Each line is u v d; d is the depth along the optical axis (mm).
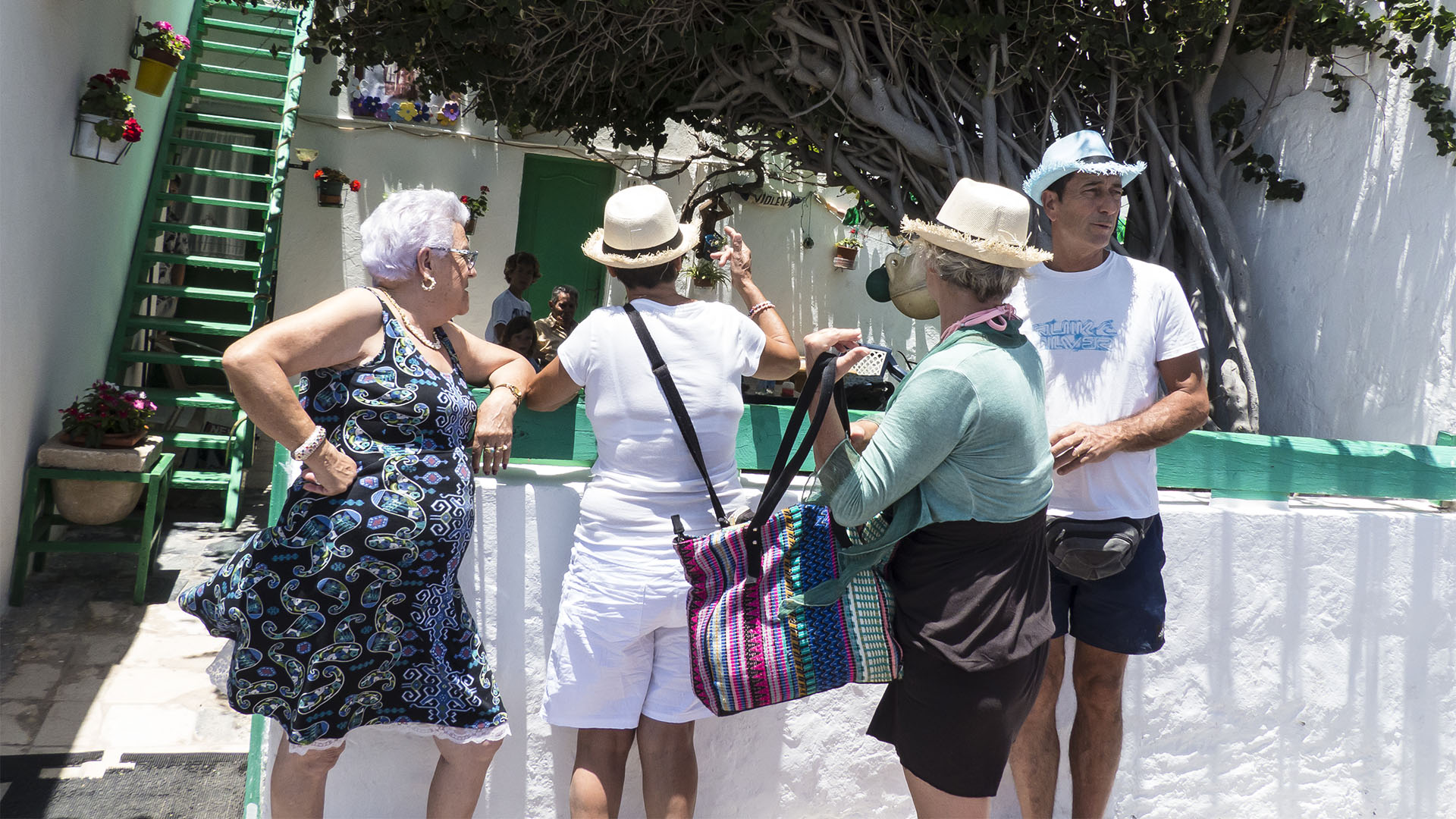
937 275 2289
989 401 2131
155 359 6711
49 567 5266
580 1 4480
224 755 3562
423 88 5641
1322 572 3357
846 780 2988
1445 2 3803
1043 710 2885
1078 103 4562
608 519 2424
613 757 2498
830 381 2350
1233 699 3303
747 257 2848
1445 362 3635
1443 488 3490
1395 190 3840
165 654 4367
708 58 5000
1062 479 2709
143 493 6402
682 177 9398
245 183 8750
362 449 2234
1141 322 2703
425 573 2275
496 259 9086
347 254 8742
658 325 2447
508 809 2705
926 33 4480
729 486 2506
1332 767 3449
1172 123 4371
